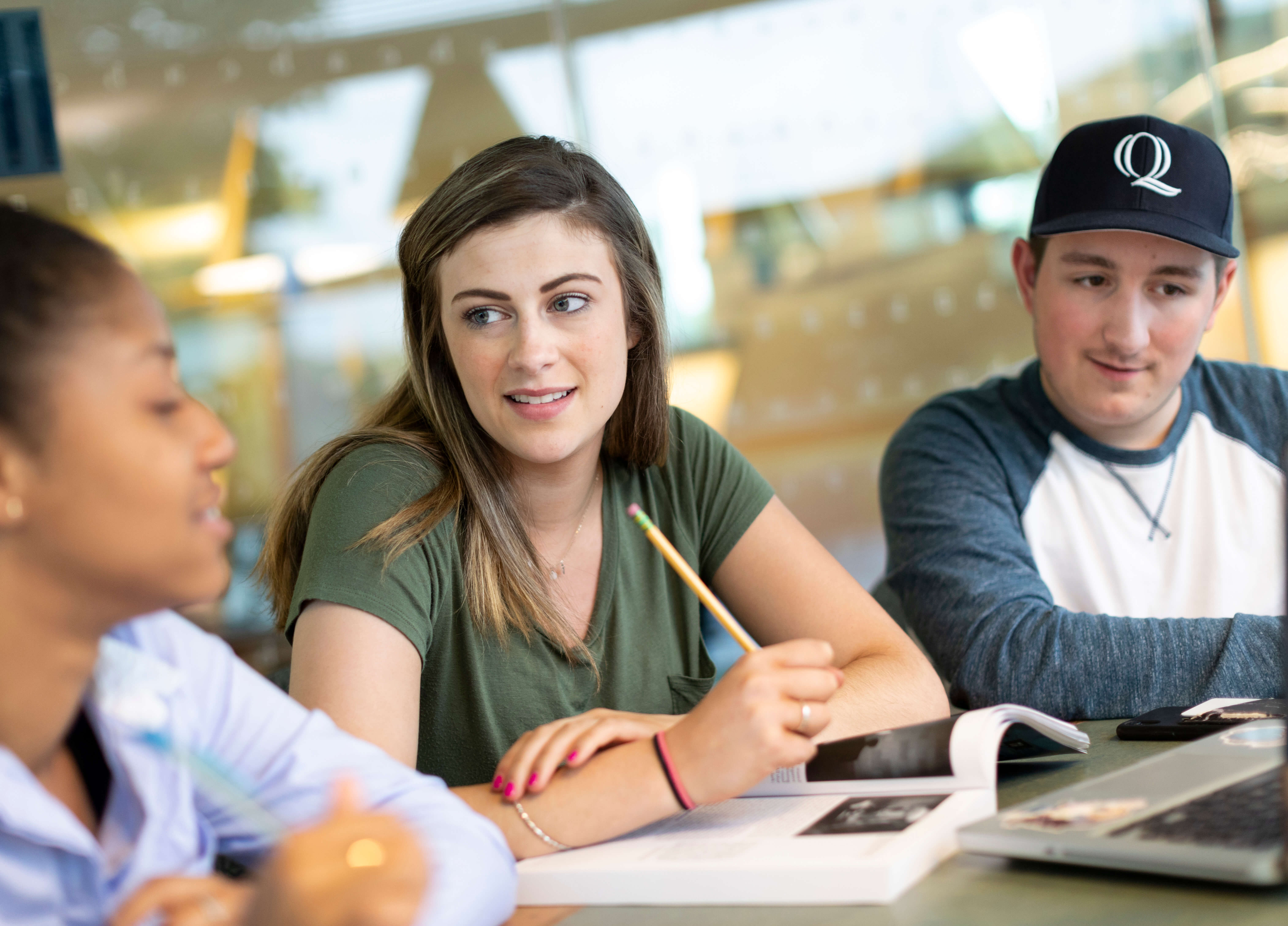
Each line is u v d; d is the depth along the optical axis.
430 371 1.12
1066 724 0.89
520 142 1.10
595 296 1.07
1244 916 0.54
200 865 0.68
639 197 2.41
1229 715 0.97
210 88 2.35
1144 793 0.69
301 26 2.34
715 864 0.68
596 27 2.37
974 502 1.48
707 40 2.37
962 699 1.32
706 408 2.44
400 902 0.42
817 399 2.43
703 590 0.94
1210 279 1.45
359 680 0.96
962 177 2.38
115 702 0.64
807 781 0.85
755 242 2.41
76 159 2.34
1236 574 1.51
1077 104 2.36
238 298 2.42
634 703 1.18
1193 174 1.41
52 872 0.60
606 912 0.70
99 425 0.52
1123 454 1.52
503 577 1.10
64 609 0.55
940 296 2.39
